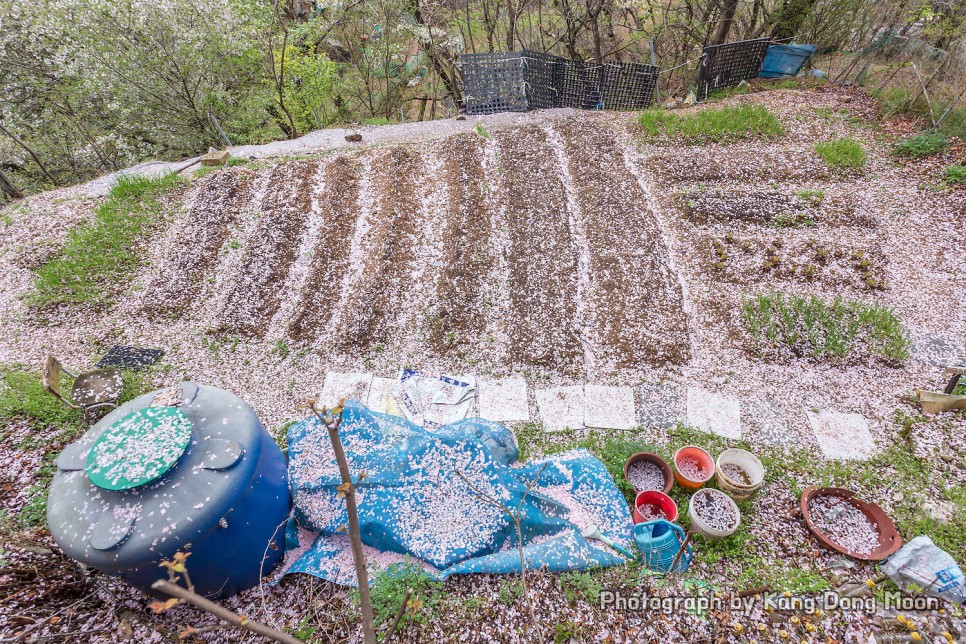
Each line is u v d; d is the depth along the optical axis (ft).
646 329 19.62
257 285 21.44
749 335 19.21
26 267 21.95
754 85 35.47
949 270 21.21
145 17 29.04
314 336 19.75
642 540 12.59
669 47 45.39
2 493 13.82
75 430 15.69
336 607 11.73
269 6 36.68
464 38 45.85
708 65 33.86
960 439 15.88
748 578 12.52
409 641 11.05
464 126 31.78
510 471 13.53
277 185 26.25
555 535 12.78
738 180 26.45
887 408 16.97
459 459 12.91
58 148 37.11
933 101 28.45
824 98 32.40
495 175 27.35
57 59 29.99
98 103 34.01
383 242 23.16
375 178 27.17
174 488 10.40
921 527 13.65
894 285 20.75
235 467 10.90
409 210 25.03
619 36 50.93
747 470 14.94
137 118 34.55
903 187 25.22
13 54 32.58
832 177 26.16
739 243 22.62
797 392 17.60
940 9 31.81
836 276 21.04
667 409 17.25
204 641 11.23
